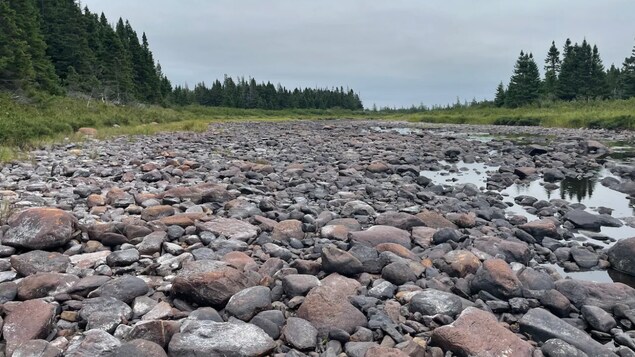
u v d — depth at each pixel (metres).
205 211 7.77
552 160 16.89
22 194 8.38
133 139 22.45
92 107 36.53
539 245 7.00
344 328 3.90
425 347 3.71
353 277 5.19
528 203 9.94
